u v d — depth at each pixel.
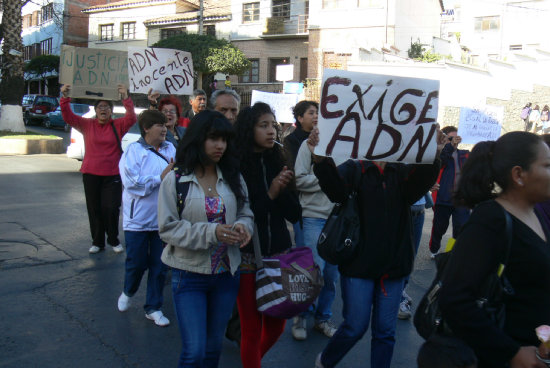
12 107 18.00
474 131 6.67
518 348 1.83
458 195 2.19
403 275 3.01
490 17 35.47
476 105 6.64
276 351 3.92
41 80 40.47
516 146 1.98
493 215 1.92
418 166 3.02
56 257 6.01
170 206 2.76
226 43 25.91
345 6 25.89
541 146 1.97
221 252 2.79
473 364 1.94
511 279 1.92
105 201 6.16
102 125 6.09
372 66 18.47
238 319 3.65
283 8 30.05
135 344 3.89
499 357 1.86
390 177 3.05
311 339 4.16
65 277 5.34
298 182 4.14
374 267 2.94
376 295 3.04
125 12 34.91
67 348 3.77
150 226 4.21
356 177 3.00
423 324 2.20
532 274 1.89
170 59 6.35
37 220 7.73
